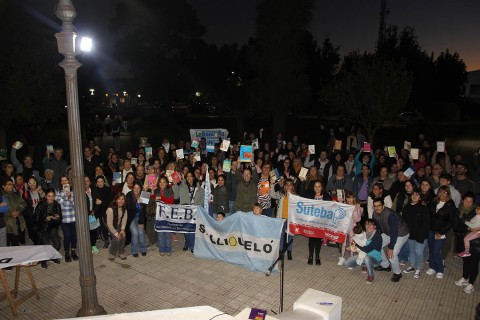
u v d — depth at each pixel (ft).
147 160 48.55
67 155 71.20
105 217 33.22
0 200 29.76
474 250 27.12
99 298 26.76
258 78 96.17
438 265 29.96
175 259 33.40
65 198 32.32
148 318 13.25
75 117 21.09
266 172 37.47
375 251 28.81
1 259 24.12
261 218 31.07
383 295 27.30
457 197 32.40
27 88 56.80
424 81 128.47
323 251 35.68
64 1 20.11
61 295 27.17
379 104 62.64
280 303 24.00
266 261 30.81
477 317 19.01
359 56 69.77
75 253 33.27
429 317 24.54
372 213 30.81
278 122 95.50
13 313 24.34
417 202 29.48
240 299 26.71
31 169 42.39
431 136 113.09
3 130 61.16
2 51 55.52
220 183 36.32
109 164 46.37
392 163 43.86
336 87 66.69
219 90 132.67
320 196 33.83
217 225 32.71
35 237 32.19
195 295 27.22
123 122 125.49
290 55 91.91
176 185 36.58
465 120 154.61
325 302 15.48
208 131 60.03
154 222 35.94
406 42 117.80
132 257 33.65
